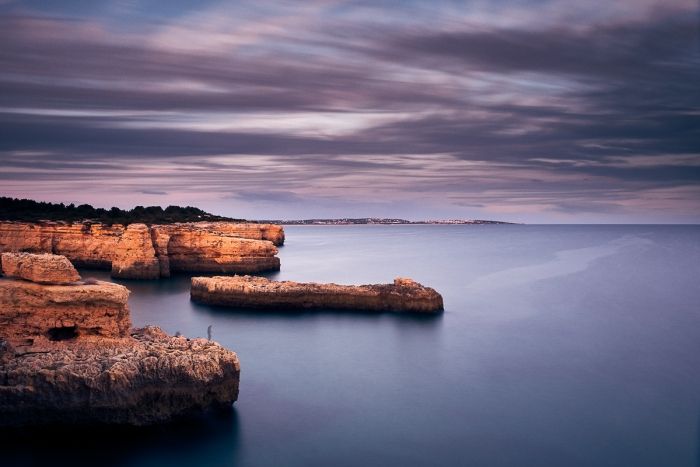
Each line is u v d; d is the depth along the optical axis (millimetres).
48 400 37625
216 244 117562
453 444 42219
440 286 110438
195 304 84938
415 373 56812
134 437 39469
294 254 181000
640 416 47312
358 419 46031
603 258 168750
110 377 38219
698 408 48938
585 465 39625
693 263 154125
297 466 38781
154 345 43281
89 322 43031
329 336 69375
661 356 63156
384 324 75312
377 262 154750
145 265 106812
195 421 41438
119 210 148875
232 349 63688
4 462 37438
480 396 51156
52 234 116688
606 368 58969
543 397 51031
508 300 94812
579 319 80625
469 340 68688
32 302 42438
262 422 44812
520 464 39719
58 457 38375
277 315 78875
